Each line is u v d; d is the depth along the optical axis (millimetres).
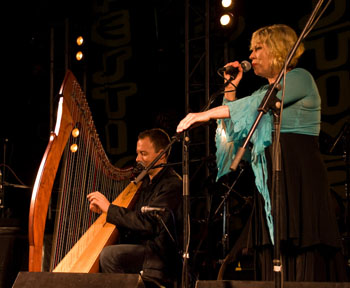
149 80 6406
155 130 3334
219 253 4730
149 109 6367
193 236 4906
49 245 4168
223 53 5902
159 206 3043
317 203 2203
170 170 3268
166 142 3307
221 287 1965
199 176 5859
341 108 5301
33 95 6590
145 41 6461
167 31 6402
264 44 2361
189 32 6129
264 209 2277
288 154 2217
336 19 5371
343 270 2221
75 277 2098
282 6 5660
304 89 2254
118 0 6582
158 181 3221
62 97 2576
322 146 5008
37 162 6473
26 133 6512
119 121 6473
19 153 6469
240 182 4965
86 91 6598
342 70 5320
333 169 5215
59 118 2537
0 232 3947
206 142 5645
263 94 2197
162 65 6383
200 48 6066
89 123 2900
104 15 6617
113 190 3426
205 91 5738
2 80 6512
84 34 6629
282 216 2166
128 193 3404
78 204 2936
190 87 5996
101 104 6559
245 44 5816
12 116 6508
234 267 4422
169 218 2990
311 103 2283
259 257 2342
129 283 2070
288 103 2240
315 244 2148
